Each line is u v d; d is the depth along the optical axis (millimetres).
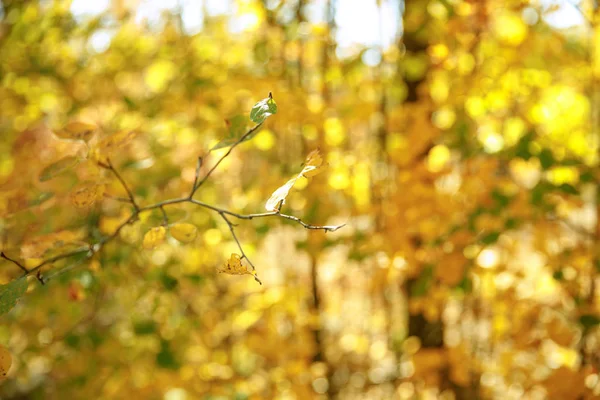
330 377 3992
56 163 1604
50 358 3348
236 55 3904
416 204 2969
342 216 3371
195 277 2994
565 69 3691
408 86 3496
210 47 3996
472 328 3525
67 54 4035
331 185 3205
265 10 3523
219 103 3592
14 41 3865
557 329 2693
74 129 1650
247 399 3076
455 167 3082
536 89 3396
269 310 3492
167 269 2941
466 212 2877
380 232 3172
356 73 3566
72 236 1733
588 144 3391
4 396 4383
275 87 3330
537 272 3221
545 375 2965
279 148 3660
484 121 3275
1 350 1344
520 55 3311
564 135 3371
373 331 4406
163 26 4059
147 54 4230
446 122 3412
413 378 3268
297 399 3293
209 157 3285
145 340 3211
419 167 3039
